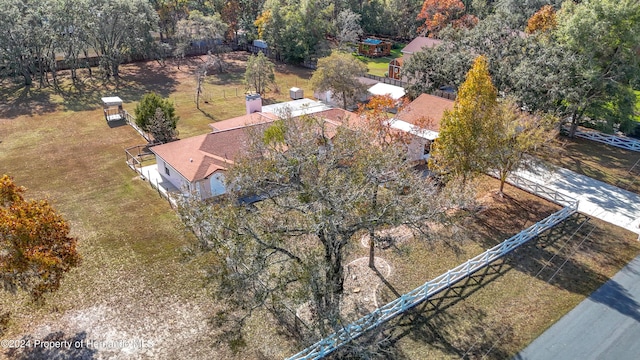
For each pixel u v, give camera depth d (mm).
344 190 19453
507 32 45594
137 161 40219
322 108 51656
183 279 25672
